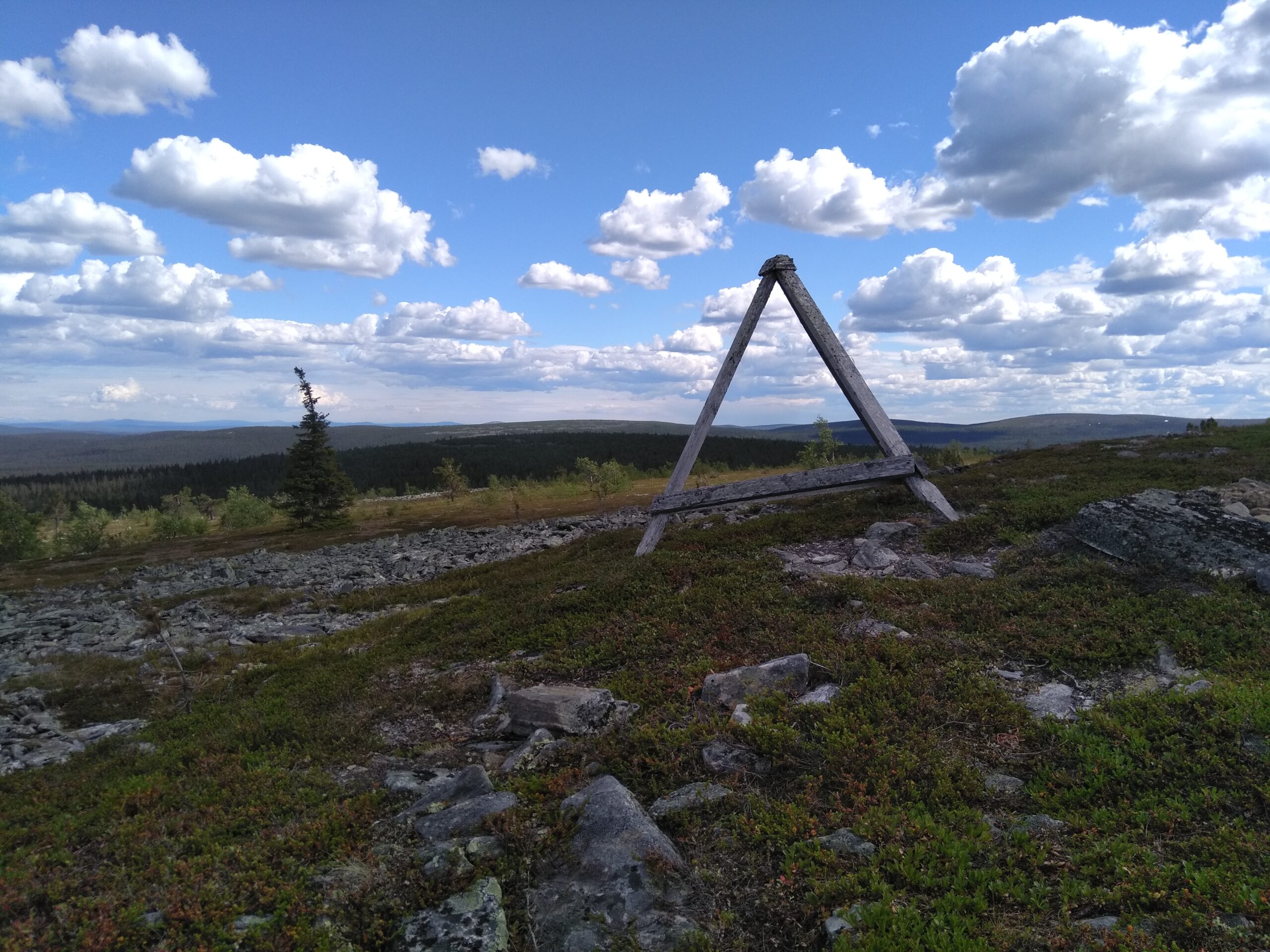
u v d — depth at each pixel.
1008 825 5.86
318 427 74.12
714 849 5.89
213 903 5.62
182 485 182.25
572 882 5.56
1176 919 4.47
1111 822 5.62
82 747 12.24
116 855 7.02
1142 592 10.81
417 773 8.66
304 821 7.37
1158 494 13.76
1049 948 4.41
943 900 4.87
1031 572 12.38
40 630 25.94
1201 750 6.27
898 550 15.84
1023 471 23.97
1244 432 29.62
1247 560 10.70
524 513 73.38
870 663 9.14
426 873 5.85
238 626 24.53
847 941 4.50
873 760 6.85
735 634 11.55
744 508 26.70
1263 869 4.83
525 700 9.63
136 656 20.12
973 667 8.88
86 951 5.11
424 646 15.33
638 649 11.64
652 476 121.06
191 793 8.69
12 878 6.52
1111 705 7.52
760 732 7.51
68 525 88.88
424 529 64.94
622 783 7.05
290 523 76.31
